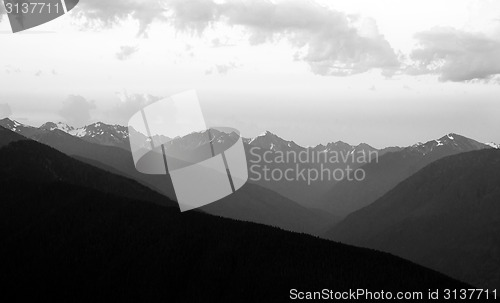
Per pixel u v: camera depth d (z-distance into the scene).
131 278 179.62
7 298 170.50
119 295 173.62
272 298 168.62
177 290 176.50
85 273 180.75
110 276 179.25
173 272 180.88
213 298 172.00
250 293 170.50
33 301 170.00
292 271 180.62
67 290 174.50
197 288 175.12
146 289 175.50
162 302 171.88
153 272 180.25
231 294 172.50
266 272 179.62
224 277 178.62
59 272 180.50
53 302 170.25
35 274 179.12
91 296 172.25
